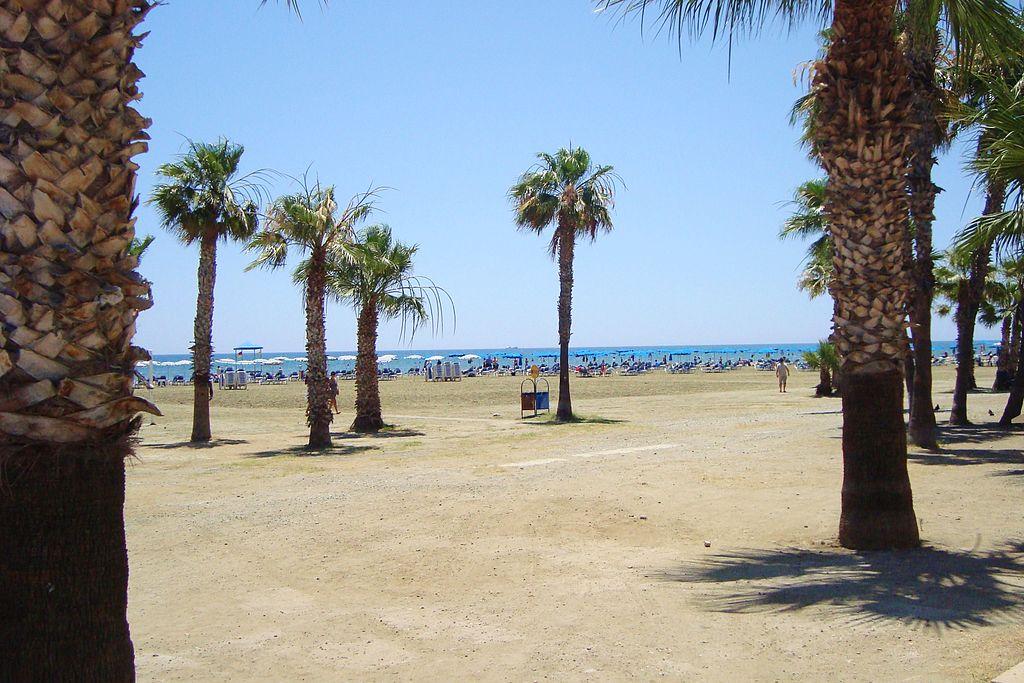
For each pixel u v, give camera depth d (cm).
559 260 2569
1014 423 1922
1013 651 489
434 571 758
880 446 771
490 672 510
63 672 289
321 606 666
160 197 2053
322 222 1903
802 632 546
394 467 1505
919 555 736
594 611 621
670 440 1802
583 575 727
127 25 311
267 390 5531
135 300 310
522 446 1806
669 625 579
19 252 281
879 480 774
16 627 284
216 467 1573
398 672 517
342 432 2386
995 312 4072
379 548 846
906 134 765
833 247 797
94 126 297
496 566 767
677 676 486
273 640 584
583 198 2520
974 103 1324
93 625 297
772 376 6538
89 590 296
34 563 285
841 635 536
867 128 758
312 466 1562
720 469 1288
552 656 531
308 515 1030
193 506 1122
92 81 297
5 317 278
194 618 639
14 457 282
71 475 291
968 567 688
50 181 286
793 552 780
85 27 296
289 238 1917
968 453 1390
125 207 308
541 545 842
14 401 279
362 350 2408
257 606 668
